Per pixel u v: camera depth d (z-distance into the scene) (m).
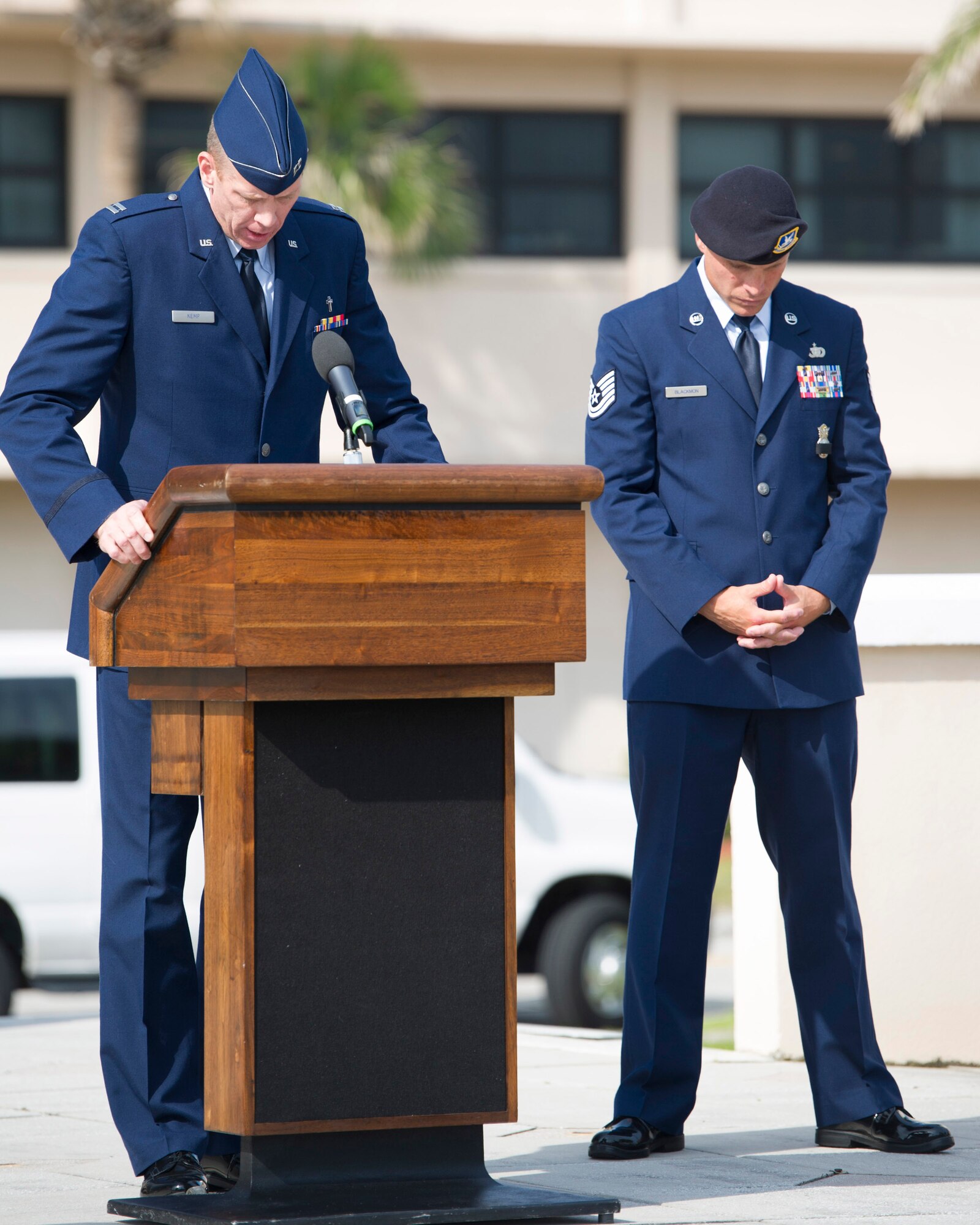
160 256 10.80
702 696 12.27
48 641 31.34
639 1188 11.03
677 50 55.00
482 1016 9.45
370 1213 8.92
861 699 16.53
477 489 8.91
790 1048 16.95
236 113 10.40
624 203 56.44
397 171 50.69
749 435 12.48
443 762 9.39
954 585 16.58
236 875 9.09
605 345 12.79
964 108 57.88
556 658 9.11
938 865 16.66
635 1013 12.51
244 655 8.59
